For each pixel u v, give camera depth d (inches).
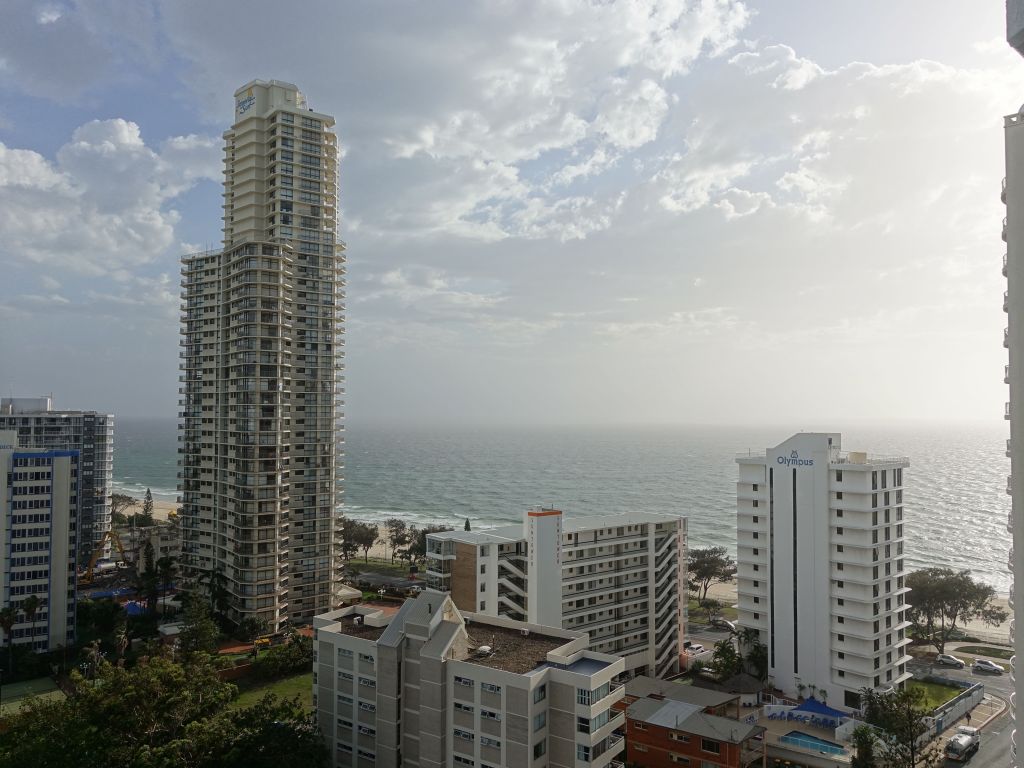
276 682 4153.5
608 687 2613.2
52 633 4527.6
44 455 4554.6
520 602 4264.3
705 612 6289.4
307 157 5895.7
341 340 5930.1
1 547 4434.1
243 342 5177.2
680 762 3144.7
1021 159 2127.2
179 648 4288.9
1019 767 2146.9
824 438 4060.0
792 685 4109.3
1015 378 2139.5
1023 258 2122.3
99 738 2662.4
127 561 7155.5
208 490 5516.7
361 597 5979.3
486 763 2591.0
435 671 2684.5
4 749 2674.7
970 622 5954.7
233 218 6058.1
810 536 4079.7
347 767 2935.5
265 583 5004.9
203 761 2573.8
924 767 3218.5
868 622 3850.9
